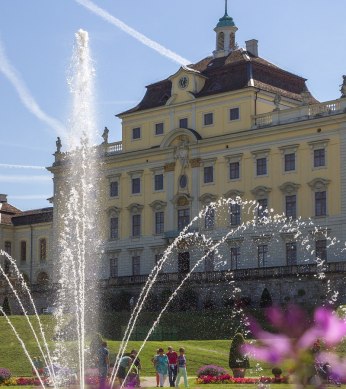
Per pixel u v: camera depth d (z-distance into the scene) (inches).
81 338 1466.5
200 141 3705.7
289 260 3378.4
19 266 5118.1
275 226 3422.7
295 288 3196.4
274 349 330.6
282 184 3425.2
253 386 1395.2
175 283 3555.6
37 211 5172.2
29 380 1640.0
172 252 3750.0
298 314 333.1
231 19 4015.8
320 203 3321.9
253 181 3531.0
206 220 3671.3
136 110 4010.8
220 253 3582.7
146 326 2849.4
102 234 4057.6
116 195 4047.7
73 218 3238.2
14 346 2219.5
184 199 3754.9
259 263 3464.6
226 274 3385.8
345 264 3097.9
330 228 3270.2
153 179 3909.9
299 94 3846.0
